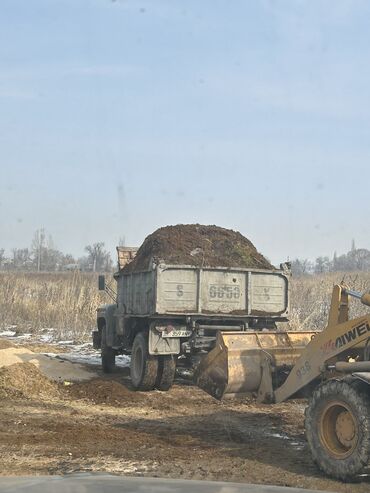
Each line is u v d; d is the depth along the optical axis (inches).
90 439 333.1
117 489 168.2
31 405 438.0
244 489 176.7
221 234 573.3
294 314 754.2
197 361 495.2
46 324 982.4
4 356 510.6
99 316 623.8
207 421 395.5
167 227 568.1
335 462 260.4
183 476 265.4
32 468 275.4
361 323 288.8
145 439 336.2
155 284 481.7
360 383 259.8
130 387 531.5
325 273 1103.6
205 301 493.7
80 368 615.8
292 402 463.5
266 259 571.8
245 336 359.6
